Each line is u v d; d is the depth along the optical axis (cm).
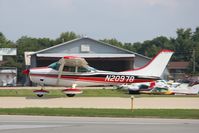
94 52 15200
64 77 8075
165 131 3719
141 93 9288
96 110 5600
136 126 4075
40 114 5156
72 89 7869
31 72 8075
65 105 6425
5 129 3766
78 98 7506
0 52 19325
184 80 15662
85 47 15188
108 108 5988
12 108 5716
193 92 9256
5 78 17450
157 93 9150
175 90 9262
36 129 3778
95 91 10262
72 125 4106
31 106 6247
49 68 8119
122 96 8106
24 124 4156
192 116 5094
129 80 8425
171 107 6278
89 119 4741
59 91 9925
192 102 6981
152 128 3928
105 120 4650
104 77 8275
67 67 8069
